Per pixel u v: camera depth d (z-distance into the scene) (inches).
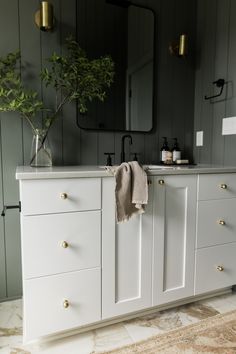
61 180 47.3
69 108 68.7
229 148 71.9
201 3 80.4
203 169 59.7
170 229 58.1
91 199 49.9
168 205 57.3
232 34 69.9
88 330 55.2
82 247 50.1
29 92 61.1
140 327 56.6
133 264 55.2
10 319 58.7
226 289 70.0
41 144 61.0
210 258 63.4
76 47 64.7
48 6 61.4
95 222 50.8
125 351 49.8
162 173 55.3
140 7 74.5
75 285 50.3
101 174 50.1
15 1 61.7
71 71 62.3
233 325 57.1
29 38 63.5
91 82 63.2
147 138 78.4
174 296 60.2
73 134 69.6
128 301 55.5
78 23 67.8
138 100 76.2
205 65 79.5
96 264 51.7
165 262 58.6
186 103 83.0
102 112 72.2
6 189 64.4
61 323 49.8
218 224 63.3
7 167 64.0
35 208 45.9
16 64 62.9
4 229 65.2
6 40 61.5
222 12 72.7
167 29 78.7
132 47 74.5
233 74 70.1
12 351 49.8
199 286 62.9
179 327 56.5
